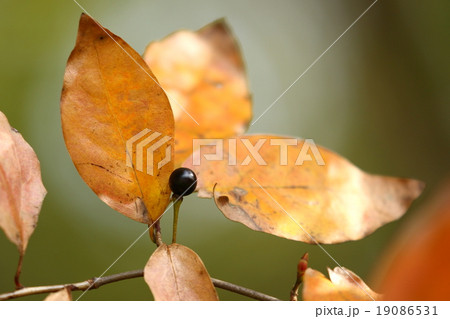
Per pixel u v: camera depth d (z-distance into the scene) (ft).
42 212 1.83
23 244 0.71
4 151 0.72
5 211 0.70
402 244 0.50
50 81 1.98
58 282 1.77
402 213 0.80
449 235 0.47
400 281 0.50
